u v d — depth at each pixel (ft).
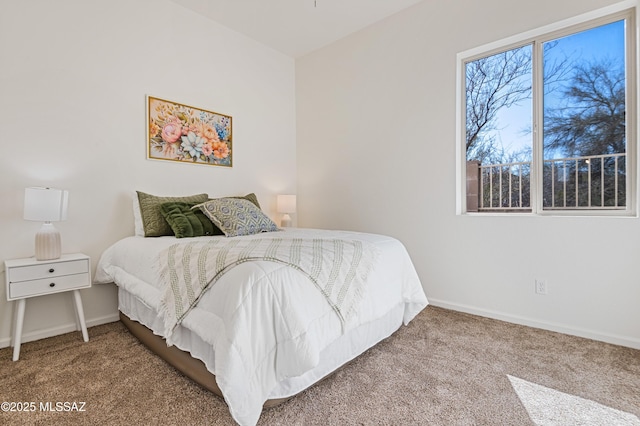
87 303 7.92
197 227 7.89
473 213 9.04
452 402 4.64
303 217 13.15
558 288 7.33
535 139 8.04
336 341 5.17
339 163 11.78
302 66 13.07
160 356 6.03
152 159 9.02
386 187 10.41
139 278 6.51
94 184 7.98
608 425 4.18
